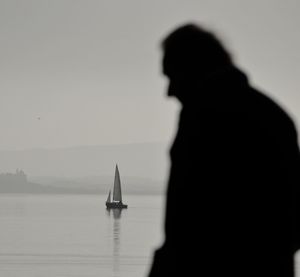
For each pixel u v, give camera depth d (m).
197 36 6.57
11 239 111.44
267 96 6.64
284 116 6.55
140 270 70.38
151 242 106.31
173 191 6.29
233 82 6.51
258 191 6.29
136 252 89.69
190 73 6.61
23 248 95.31
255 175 6.29
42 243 103.75
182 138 6.36
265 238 6.29
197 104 6.46
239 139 6.31
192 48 6.56
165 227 6.33
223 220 6.23
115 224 153.12
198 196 6.22
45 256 84.19
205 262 6.21
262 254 6.28
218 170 6.25
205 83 6.52
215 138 6.30
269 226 6.31
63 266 73.81
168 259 6.26
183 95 6.66
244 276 6.24
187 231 6.23
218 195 6.23
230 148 6.29
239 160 6.29
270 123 6.43
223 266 6.22
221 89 6.47
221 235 6.22
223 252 6.22
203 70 6.60
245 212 6.26
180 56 6.59
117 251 91.00
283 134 6.46
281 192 6.36
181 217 6.24
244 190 6.27
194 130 6.34
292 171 6.46
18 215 199.00
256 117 6.40
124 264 75.75
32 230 133.12
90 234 123.12
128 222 160.50
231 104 6.41
